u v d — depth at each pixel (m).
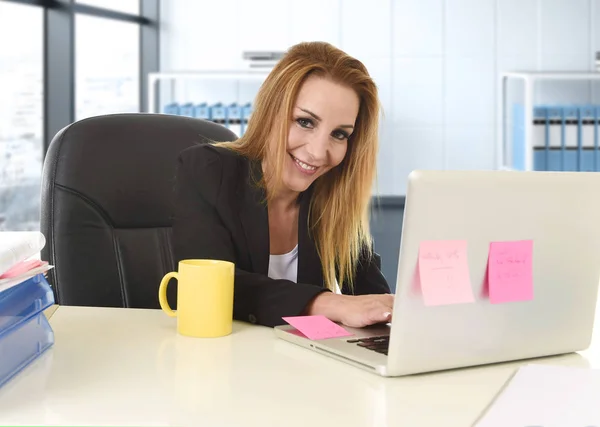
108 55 4.00
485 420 0.86
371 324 1.24
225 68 4.49
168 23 4.47
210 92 4.50
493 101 4.46
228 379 0.99
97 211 1.68
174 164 1.75
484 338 1.08
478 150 4.50
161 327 1.25
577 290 1.16
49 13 3.46
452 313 1.04
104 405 0.88
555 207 1.10
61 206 1.66
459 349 1.06
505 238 1.07
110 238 1.69
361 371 1.05
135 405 0.88
